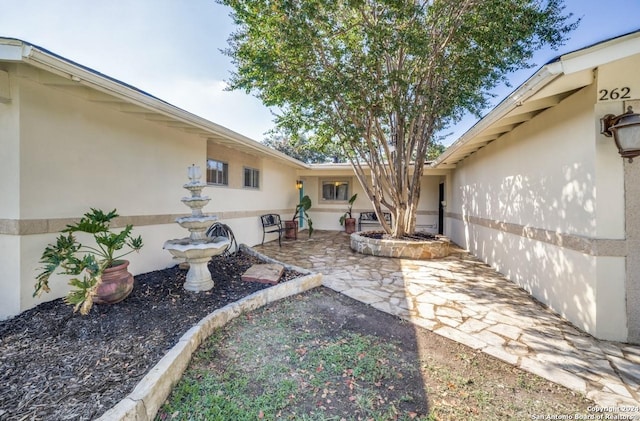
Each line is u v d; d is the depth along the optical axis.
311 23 4.44
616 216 2.79
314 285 4.37
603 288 2.82
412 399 1.98
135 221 4.19
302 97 4.86
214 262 4.93
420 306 3.68
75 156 3.39
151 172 4.46
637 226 2.74
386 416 1.82
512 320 3.27
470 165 7.20
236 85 5.02
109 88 2.98
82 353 2.23
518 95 3.07
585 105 2.94
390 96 5.08
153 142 4.49
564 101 3.32
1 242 2.89
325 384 2.12
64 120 3.27
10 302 2.88
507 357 2.52
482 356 2.54
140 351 2.28
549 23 4.33
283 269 4.65
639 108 2.67
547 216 3.71
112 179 3.85
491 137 5.41
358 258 6.47
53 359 2.14
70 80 2.86
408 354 2.55
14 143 2.85
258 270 4.43
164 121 4.50
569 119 3.23
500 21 4.09
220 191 6.23
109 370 2.04
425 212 10.90
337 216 11.56
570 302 3.22
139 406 1.63
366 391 2.05
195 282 3.56
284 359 2.43
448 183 9.66
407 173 6.95
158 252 4.57
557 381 2.20
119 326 2.64
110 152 3.82
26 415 1.61
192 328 2.58
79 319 2.67
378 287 4.42
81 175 3.46
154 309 3.02
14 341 2.36
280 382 2.13
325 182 11.70
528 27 4.20
